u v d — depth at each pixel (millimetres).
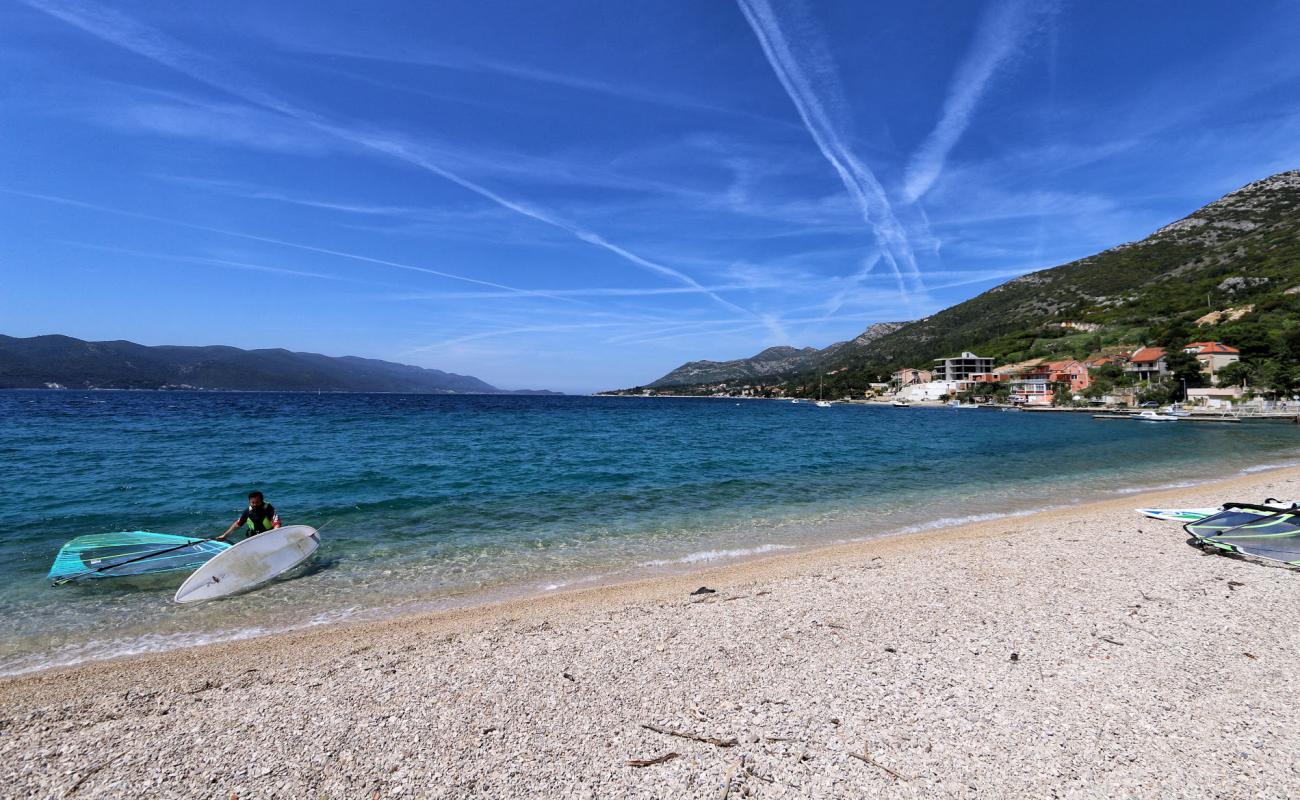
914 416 90438
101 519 13656
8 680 6375
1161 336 121625
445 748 4688
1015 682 5699
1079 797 4008
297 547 10812
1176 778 4211
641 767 4367
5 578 9742
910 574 9625
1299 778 4203
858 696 5449
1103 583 8969
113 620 8203
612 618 7930
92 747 4836
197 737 4965
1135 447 35031
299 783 4246
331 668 6473
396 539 12438
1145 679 5746
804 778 4215
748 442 36062
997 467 24922
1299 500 15961
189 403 87938
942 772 4281
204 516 14062
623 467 23453
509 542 12328
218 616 8383
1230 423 67875
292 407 77375
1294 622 7262
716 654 6512
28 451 25641
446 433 38594
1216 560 10250
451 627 7801
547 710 5293
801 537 12938
